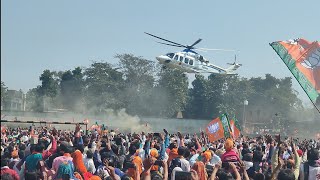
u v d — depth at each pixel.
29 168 14.66
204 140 30.06
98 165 17.19
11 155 17.03
